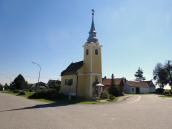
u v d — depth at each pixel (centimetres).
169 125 1331
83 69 4569
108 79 7688
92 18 4741
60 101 3769
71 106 2809
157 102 3591
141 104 3141
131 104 3142
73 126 1298
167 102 3591
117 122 1452
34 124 1368
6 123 1404
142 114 1903
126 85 9119
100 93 4316
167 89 9450
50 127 1263
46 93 4634
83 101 3684
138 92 9244
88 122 1452
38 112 2081
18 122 1448
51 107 2656
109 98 4212
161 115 1830
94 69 4425
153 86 10300
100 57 4559
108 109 2384
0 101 3578
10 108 2500
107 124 1372
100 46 4575
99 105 2973
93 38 4559
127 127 1264
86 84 4456
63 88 5031
